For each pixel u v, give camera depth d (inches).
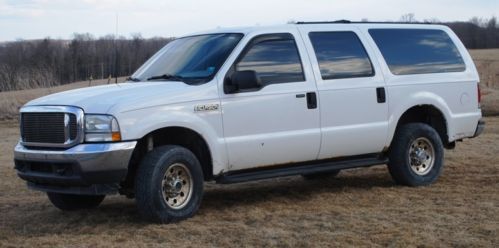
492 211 278.8
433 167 348.2
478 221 261.6
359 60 327.3
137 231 257.9
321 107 308.8
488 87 1197.1
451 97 357.4
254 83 282.2
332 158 319.9
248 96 288.2
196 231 254.7
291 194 334.6
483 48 2780.5
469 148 488.7
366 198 316.8
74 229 269.0
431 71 351.9
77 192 263.0
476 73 371.2
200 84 280.2
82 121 257.3
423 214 276.7
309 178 385.4
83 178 253.9
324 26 323.9
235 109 284.8
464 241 232.1
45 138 265.6
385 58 337.1
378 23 345.4
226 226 263.1
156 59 323.3
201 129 274.8
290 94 299.3
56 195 300.8
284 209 295.7
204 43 308.3
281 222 268.2
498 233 242.2
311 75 308.2
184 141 285.1
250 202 314.8
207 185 372.2
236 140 285.3
